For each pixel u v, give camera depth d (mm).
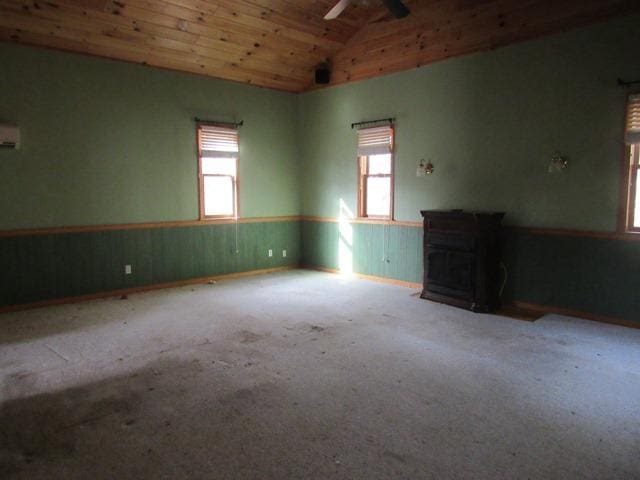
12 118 4652
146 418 2533
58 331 4059
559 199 4500
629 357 3422
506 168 4855
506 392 2850
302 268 7348
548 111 4508
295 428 2426
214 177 6348
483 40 4926
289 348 3621
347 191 6566
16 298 4773
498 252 4785
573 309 4477
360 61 6168
